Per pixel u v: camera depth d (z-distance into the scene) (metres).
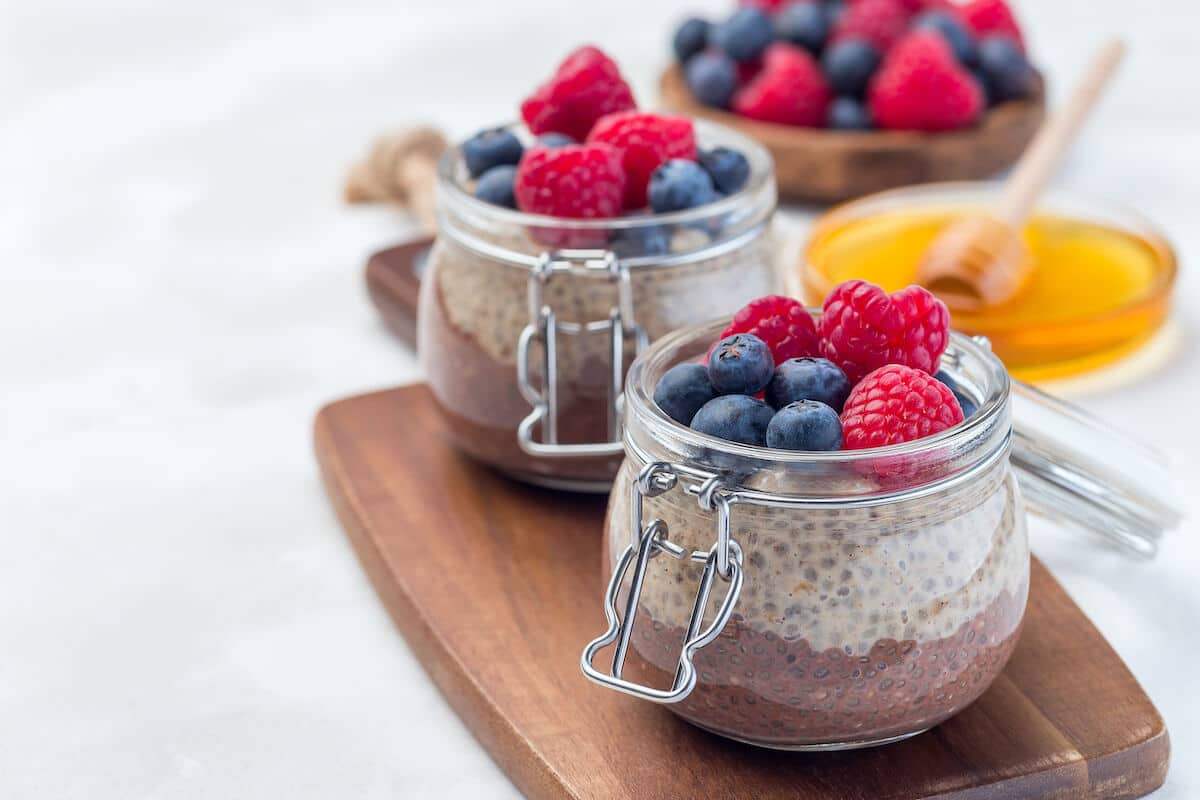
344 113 1.07
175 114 1.09
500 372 0.68
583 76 0.70
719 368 0.58
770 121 0.91
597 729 0.61
